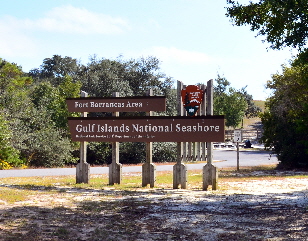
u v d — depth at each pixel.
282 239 6.37
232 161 33.81
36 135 30.69
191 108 13.63
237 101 69.75
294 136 24.97
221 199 10.82
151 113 14.25
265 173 21.44
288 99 25.23
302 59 11.32
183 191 12.92
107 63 44.28
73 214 8.44
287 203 9.92
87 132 14.80
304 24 10.79
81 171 15.22
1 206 8.98
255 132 70.75
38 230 6.78
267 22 11.89
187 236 6.73
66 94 37.59
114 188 13.71
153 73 43.59
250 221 7.89
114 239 6.45
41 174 20.02
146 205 9.76
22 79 41.97
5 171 21.23
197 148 14.40
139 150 38.53
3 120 27.69
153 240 6.46
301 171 23.09
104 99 14.62
